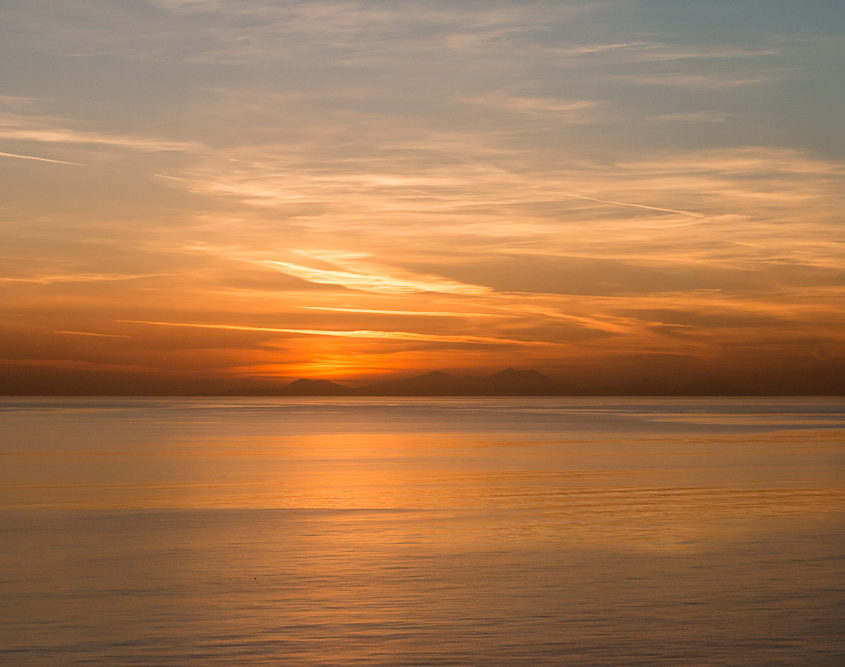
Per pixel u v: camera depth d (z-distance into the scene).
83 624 15.12
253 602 16.52
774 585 17.72
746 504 28.97
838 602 16.48
